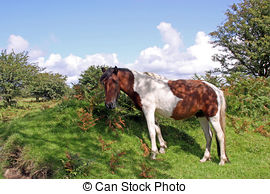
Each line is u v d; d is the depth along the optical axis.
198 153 5.58
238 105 8.39
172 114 5.12
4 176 4.45
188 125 7.00
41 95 21.25
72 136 5.58
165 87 5.10
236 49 23.38
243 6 22.91
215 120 4.82
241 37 23.56
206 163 4.96
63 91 21.56
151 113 5.14
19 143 5.17
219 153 5.04
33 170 4.32
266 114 8.42
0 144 5.59
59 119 6.20
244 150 5.85
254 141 6.36
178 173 4.47
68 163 4.11
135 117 6.83
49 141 5.26
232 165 4.82
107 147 5.27
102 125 6.13
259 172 4.48
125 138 5.78
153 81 5.22
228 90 9.05
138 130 6.30
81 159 4.33
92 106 6.30
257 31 23.17
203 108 4.90
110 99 4.97
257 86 9.16
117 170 4.37
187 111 5.00
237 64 24.27
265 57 21.66
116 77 5.10
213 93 4.85
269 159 5.23
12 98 14.77
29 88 16.22
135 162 4.76
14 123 6.60
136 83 5.26
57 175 4.11
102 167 4.42
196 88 4.95
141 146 5.52
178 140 6.20
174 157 5.23
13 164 4.87
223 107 4.89
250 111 8.34
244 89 9.29
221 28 24.16
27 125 6.07
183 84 5.07
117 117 6.22
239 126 7.29
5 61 14.80
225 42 23.67
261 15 22.67
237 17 23.39
